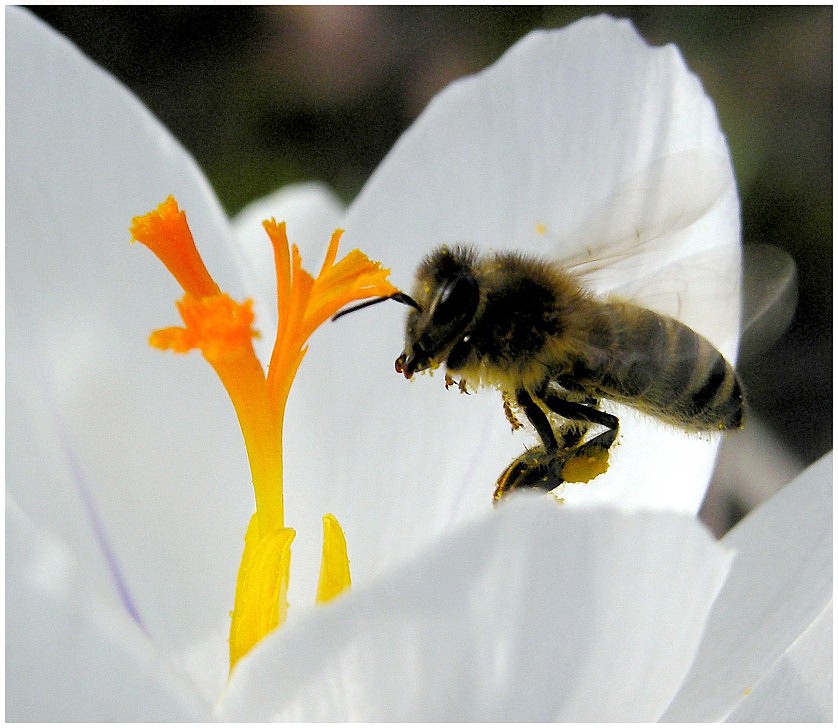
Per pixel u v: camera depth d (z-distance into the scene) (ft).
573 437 0.39
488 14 0.59
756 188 0.53
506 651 0.34
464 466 0.40
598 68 0.40
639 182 0.39
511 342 0.38
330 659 0.34
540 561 0.33
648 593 0.34
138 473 0.38
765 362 0.52
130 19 0.59
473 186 0.41
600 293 0.39
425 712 0.34
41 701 0.34
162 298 0.39
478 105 0.41
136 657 0.34
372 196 0.41
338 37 0.59
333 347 0.40
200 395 0.39
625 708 0.35
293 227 0.45
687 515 0.34
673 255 0.39
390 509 0.40
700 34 0.55
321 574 0.37
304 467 0.40
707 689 0.37
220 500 0.39
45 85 0.39
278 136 0.59
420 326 0.38
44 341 0.38
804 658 0.37
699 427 0.39
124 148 0.39
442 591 0.33
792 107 0.54
